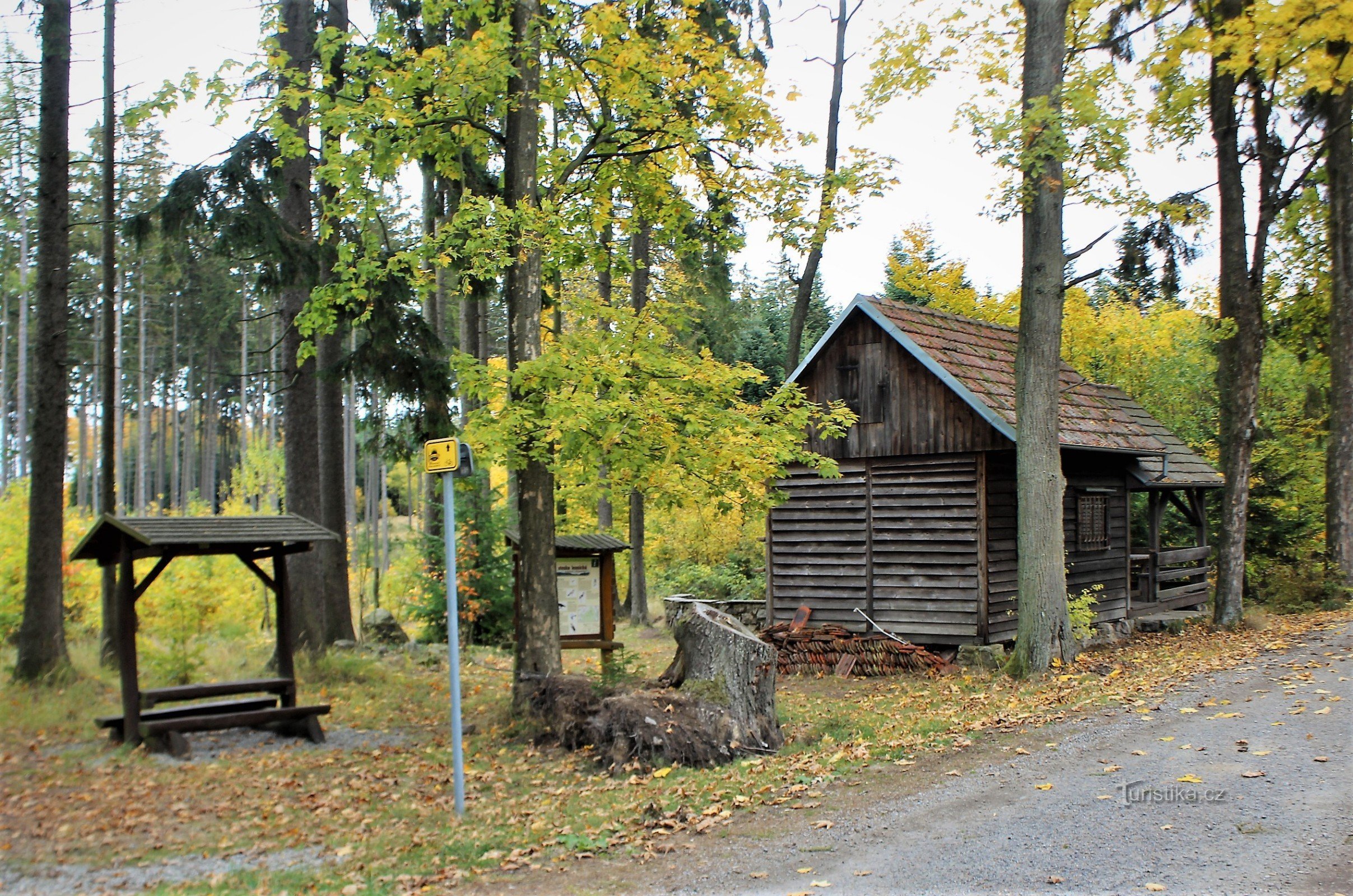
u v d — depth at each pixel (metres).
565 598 12.99
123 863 6.52
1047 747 8.86
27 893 5.93
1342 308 20.75
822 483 17.39
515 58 10.83
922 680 14.48
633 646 20.09
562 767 9.41
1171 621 18.42
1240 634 17.03
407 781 8.95
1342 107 19.52
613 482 11.24
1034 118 12.23
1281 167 19.14
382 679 13.97
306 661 14.12
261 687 10.59
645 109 11.27
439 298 24.91
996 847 6.13
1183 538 25.94
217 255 13.52
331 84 11.40
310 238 14.32
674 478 10.81
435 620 18.47
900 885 5.57
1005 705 11.36
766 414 11.62
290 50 14.93
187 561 14.85
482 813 7.82
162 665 13.00
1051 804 6.98
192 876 6.31
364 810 7.95
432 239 10.89
